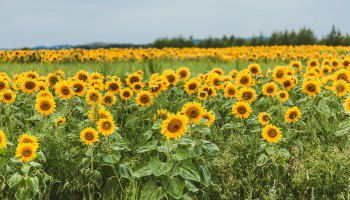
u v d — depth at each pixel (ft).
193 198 14.07
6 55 64.85
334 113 20.15
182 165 13.82
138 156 16.37
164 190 13.51
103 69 36.96
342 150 16.70
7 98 20.65
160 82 23.20
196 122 14.98
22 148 13.62
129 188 14.16
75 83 22.43
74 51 70.08
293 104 22.90
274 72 24.49
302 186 15.15
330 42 121.19
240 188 15.16
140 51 76.13
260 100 22.39
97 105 16.81
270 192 13.99
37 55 67.46
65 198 14.87
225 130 20.35
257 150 16.49
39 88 23.97
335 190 14.92
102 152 15.34
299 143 17.31
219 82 25.05
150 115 20.98
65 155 15.62
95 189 15.05
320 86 23.67
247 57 66.54
